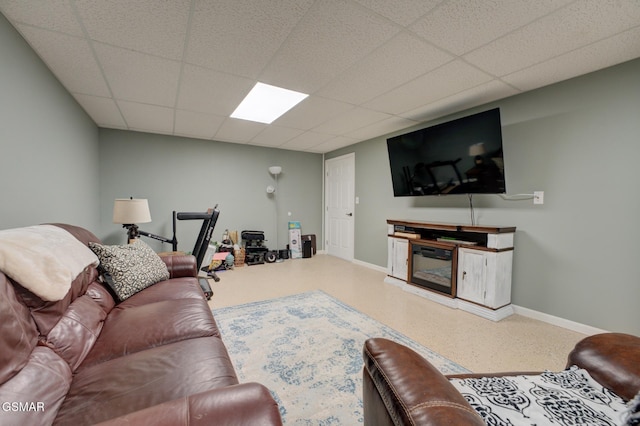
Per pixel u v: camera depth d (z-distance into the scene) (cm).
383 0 143
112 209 384
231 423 56
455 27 165
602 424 73
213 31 169
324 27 165
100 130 375
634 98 198
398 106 294
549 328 232
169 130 394
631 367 90
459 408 60
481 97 269
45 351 93
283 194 534
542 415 76
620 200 205
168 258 236
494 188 258
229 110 308
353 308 273
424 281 311
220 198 470
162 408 59
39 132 194
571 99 228
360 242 474
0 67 149
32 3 143
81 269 131
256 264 470
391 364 78
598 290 216
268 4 146
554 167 238
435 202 345
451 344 204
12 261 92
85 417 76
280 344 202
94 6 146
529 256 255
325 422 130
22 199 172
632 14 150
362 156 465
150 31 168
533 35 171
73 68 211
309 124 362
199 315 148
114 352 112
